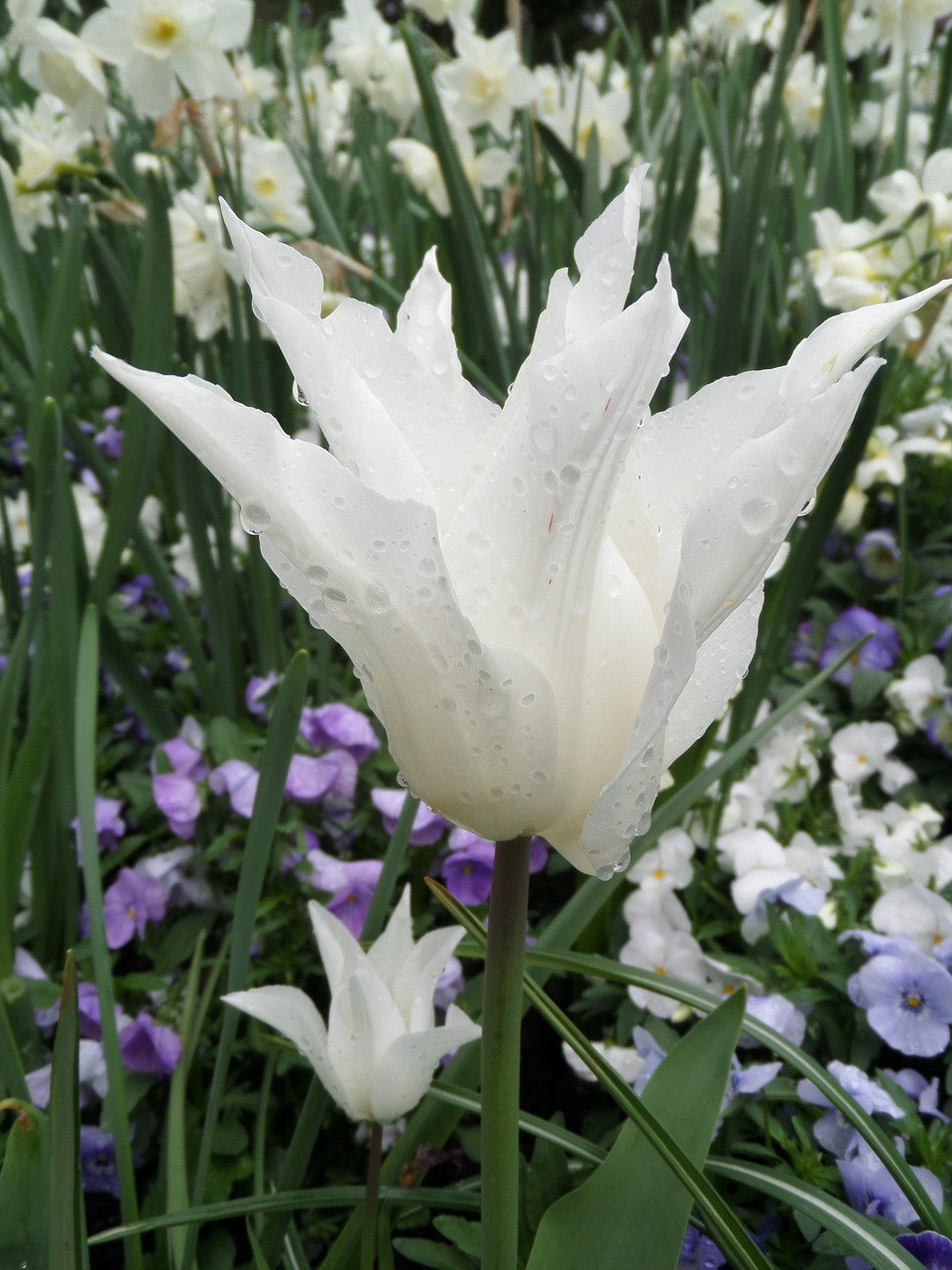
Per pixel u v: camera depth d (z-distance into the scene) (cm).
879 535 62
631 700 18
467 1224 32
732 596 18
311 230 69
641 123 77
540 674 17
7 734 41
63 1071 20
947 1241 27
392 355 21
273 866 46
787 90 86
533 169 72
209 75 53
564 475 16
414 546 16
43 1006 41
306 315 20
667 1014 42
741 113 78
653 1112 26
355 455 18
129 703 57
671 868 48
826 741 55
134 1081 40
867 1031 39
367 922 38
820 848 48
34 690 49
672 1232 24
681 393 69
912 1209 32
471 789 18
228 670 57
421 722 17
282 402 59
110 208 58
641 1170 25
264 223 59
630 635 18
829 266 56
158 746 52
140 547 54
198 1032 38
